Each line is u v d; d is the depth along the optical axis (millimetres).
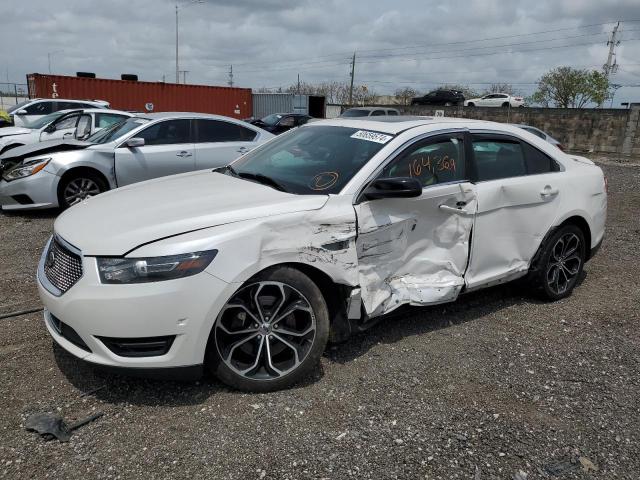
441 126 4031
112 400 3062
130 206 3363
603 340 4094
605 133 28000
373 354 3709
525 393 3312
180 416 2936
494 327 4246
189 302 2828
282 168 3932
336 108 49562
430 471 2598
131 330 2797
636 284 5422
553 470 2645
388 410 3064
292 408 3041
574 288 5254
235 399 3104
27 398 3053
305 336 3238
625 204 10328
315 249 3188
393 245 3619
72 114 11648
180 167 8375
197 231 2945
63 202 7750
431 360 3662
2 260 5586
